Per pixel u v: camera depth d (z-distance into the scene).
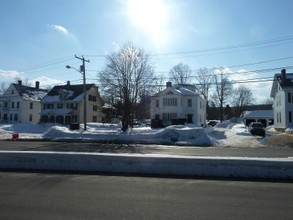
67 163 12.69
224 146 29.11
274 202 8.02
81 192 8.97
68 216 6.80
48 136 38.16
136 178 11.00
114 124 55.47
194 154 20.59
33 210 7.24
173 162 11.79
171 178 11.02
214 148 26.61
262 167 11.19
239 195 8.70
